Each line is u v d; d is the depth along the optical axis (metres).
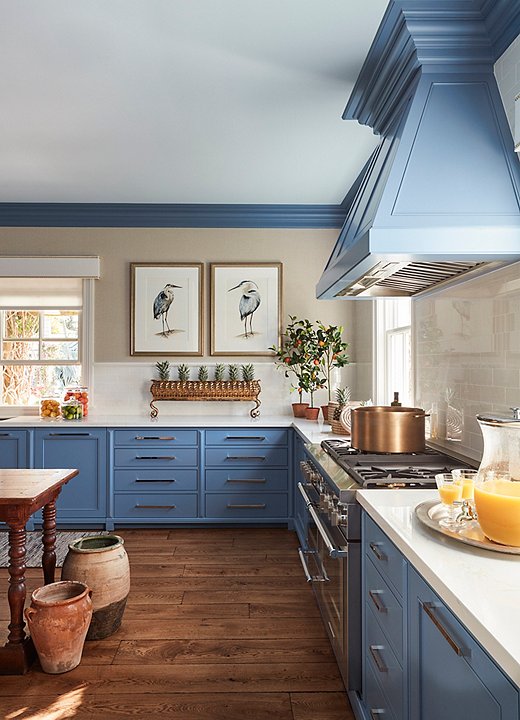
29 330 5.14
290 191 4.55
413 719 1.46
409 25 2.06
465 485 1.63
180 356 5.01
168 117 3.19
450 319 2.74
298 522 4.21
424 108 2.06
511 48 1.98
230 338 5.00
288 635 2.77
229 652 2.61
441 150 2.00
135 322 4.98
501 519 1.36
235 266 4.99
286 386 5.03
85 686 2.34
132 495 4.47
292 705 2.22
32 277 4.97
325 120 3.23
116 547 2.83
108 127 3.33
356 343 5.01
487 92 2.08
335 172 4.10
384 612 1.74
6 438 4.48
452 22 2.05
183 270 4.98
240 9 2.21
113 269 5.00
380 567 1.80
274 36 2.40
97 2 2.16
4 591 3.33
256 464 4.47
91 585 2.69
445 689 1.23
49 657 2.41
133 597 3.20
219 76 2.74
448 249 1.89
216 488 4.48
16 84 2.81
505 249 1.89
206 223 4.98
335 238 5.02
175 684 2.36
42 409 4.81
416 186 1.96
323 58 2.57
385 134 2.55
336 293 2.98
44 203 4.86
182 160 3.86
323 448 3.11
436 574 1.24
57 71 2.69
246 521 4.47
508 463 1.42
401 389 3.97
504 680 0.94
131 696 2.27
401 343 3.97
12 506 2.47
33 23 2.30
